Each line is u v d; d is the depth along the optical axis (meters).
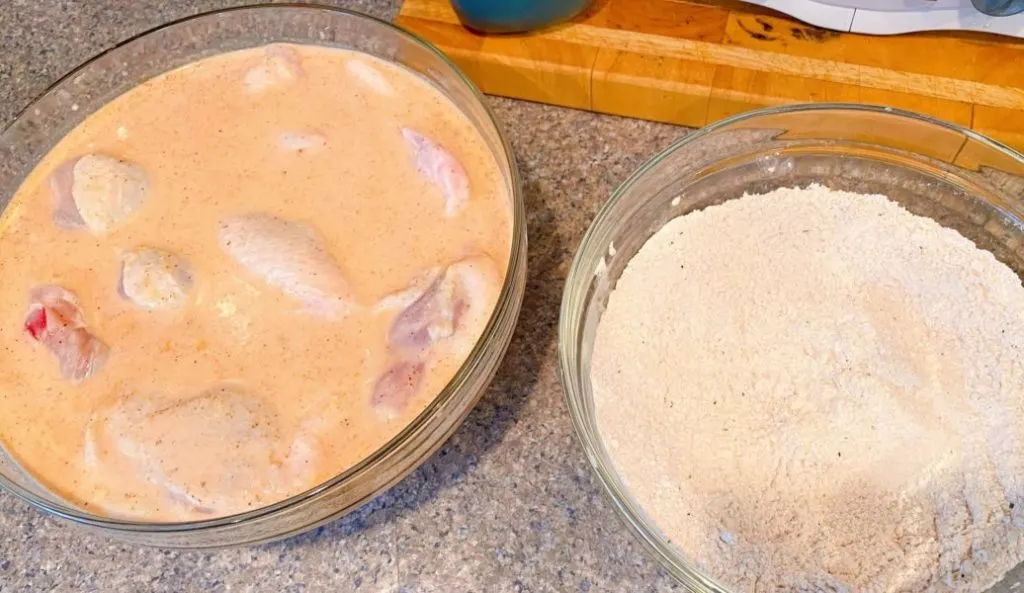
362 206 0.59
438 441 0.52
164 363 0.55
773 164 0.64
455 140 0.61
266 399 0.54
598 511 0.57
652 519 0.53
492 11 0.67
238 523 0.47
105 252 0.59
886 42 0.67
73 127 0.64
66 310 0.57
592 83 0.68
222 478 0.51
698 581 0.48
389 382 0.53
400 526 0.57
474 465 0.59
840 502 0.52
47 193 0.62
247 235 0.58
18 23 0.78
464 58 0.69
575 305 0.57
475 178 0.60
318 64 0.65
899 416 0.54
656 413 0.56
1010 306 0.57
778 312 0.58
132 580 0.57
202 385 0.54
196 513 0.51
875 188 0.63
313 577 0.57
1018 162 0.58
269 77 0.64
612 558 0.56
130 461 0.52
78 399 0.55
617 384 0.57
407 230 0.58
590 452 0.50
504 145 0.55
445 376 0.54
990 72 0.66
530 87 0.70
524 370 0.61
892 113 0.59
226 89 0.65
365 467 0.48
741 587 0.51
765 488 0.53
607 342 0.58
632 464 0.54
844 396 0.55
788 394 0.55
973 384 0.55
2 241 0.60
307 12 0.63
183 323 0.56
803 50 0.67
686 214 0.63
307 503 0.48
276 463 0.52
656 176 0.60
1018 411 0.54
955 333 0.57
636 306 0.59
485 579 0.56
